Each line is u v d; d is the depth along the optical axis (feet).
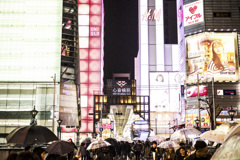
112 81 452.76
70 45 231.50
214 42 276.82
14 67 219.82
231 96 269.64
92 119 324.80
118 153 99.09
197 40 282.36
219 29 279.08
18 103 210.79
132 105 441.27
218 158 9.48
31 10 228.43
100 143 60.34
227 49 275.59
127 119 443.73
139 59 465.06
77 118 220.02
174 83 416.05
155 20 459.32
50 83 215.92
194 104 277.64
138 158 90.38
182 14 305.73
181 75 309.42
